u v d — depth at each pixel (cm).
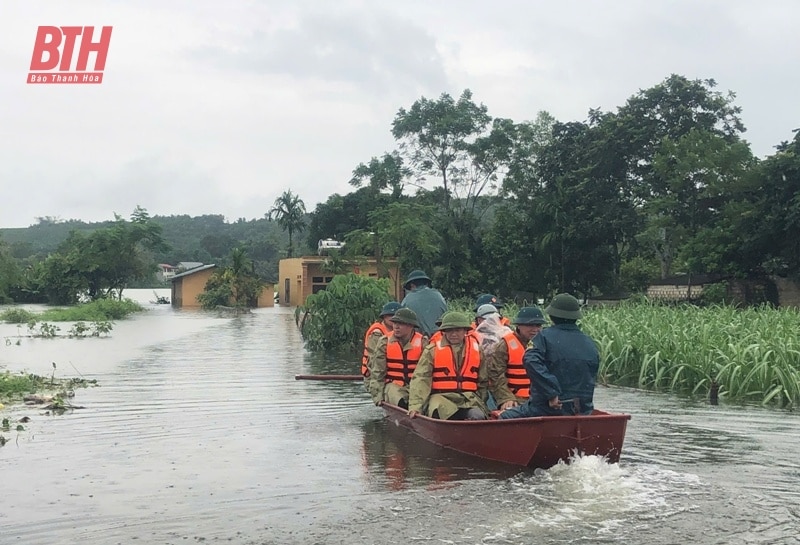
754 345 1296
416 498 662
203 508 642
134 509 641
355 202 5694
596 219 3762
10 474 754
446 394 885
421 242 3788
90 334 2728
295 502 657
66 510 639
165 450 858
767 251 3025
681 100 3756
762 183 3056
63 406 1136
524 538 561
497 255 4269
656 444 887
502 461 786
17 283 5297
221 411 1107
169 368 1661
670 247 3866
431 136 4472
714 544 550
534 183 4406
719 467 771
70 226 12569
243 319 3912
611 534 570
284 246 9488
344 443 891
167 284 10412
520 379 891
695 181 3306
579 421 746
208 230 12212
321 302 2009
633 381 1460
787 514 616
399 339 1018
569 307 800
